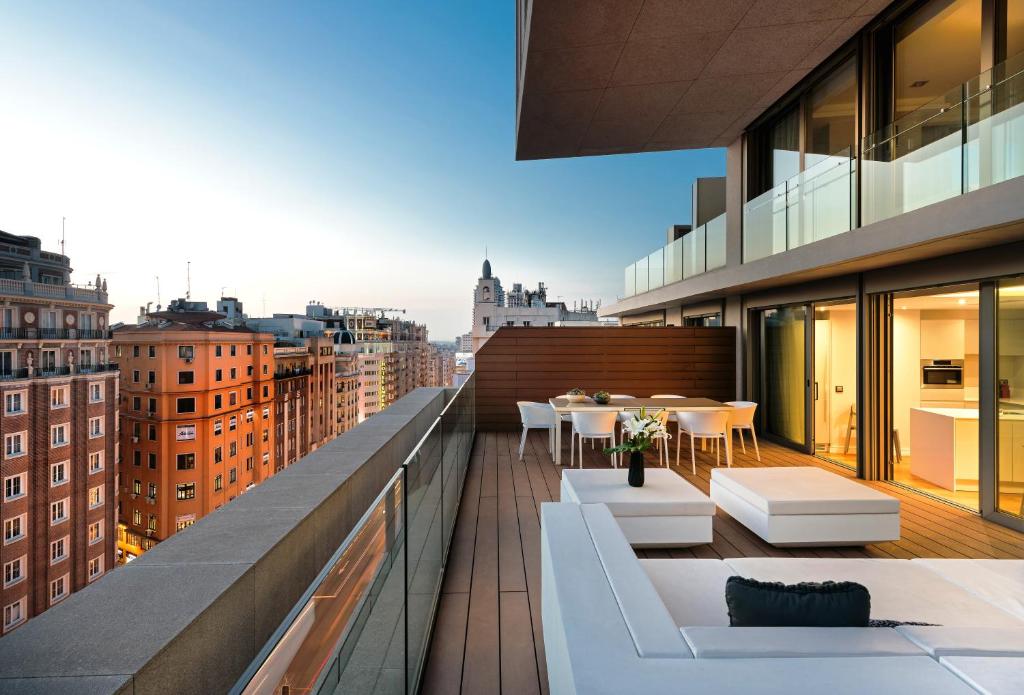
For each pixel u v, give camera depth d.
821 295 6.81
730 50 5.88
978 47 4.68
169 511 33.69
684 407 6.80
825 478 4.56
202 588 1.43
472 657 2.60
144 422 33.72
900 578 2.59
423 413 6.14
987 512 4.70
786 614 1.69
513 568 3.66
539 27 5.42
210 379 35.03
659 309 13.75
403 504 1.95
